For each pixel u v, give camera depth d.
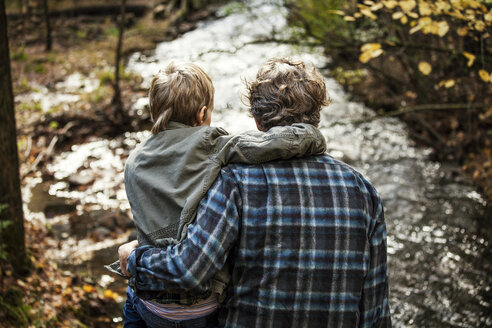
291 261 1.37
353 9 5.63
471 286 4.46
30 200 5.89
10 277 3.48
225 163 1.46
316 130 1.47
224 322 1.44
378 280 1.47
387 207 5.77
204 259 1.34
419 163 6.76
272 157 1.42
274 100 1.48
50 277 3.95
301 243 1.38
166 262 1.36
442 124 7.20
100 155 7.04
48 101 8.63
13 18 13.04
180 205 1.42
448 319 4.10
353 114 8.25
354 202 1.44
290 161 1.46
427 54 6.64
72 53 11.35
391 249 5.01
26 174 6.40
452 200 5.86
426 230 5.31
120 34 7.96
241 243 1.38
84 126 7.72
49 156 6.93
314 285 1.38
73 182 6.27
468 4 3.81
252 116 1.57
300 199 1.40
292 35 6.01
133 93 9.02
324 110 8.36
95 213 5.65
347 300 1.40
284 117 1.48
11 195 3.59
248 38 10.67
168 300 1.44
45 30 12.66
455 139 6.93
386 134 7.58
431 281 4.54
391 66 7.93
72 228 5.31
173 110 1.53
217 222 1.37
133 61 10.80
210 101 1.60
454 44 5.75
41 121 7.77
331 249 1.39
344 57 7.50
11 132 3.53
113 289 4.27
